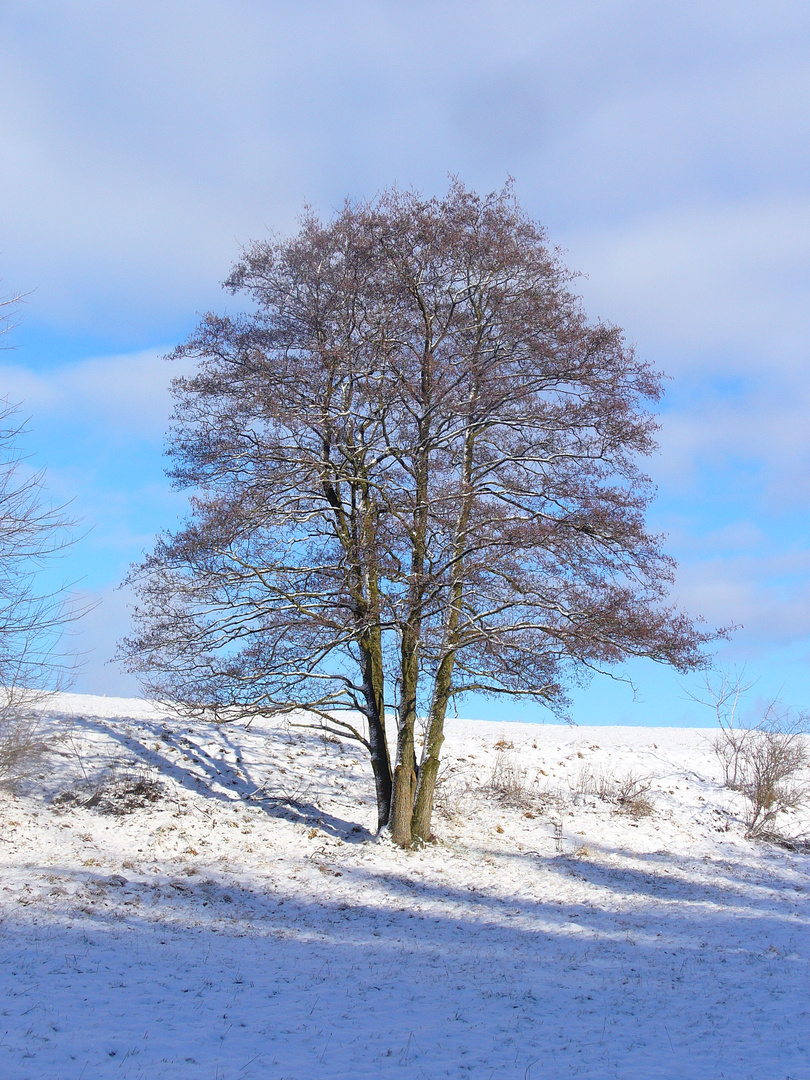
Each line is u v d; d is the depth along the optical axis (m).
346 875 15.23
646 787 22.55
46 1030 7.62
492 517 16.47
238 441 16.34
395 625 15.80
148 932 11.20
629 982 10.80
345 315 16.28
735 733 26.59
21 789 16.23
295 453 16.70
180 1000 8.88
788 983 10.99
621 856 18.86
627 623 15.21
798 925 14.81
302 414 15.45
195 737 21.16
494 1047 8.25
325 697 16.89
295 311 16.70
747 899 16.69
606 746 26.55
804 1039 8.74
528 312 16.23
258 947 11.23
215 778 19.06
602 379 16.17
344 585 16.16
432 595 15.39
